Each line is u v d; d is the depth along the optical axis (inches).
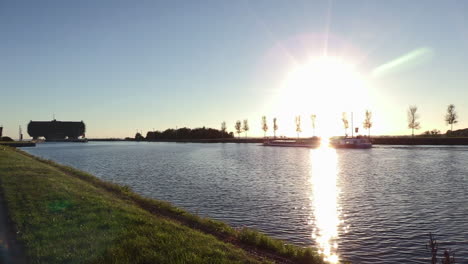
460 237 643.5
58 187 781.3
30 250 370.6
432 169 1802.4
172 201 1002.7
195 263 353.1
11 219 494.9
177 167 2124.8
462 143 4266.7
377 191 1159.6
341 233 678.5
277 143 5940.0
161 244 405.7
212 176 1627.7
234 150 4549.7
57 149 5753.0
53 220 491.2
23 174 997.8
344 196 1071.6
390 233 673.0
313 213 845.2
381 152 3425.2
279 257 456.4
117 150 5113.2
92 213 537.0
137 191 1188.5
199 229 584.4
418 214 824.3
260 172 1793.8
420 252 566.9
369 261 530.3
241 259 393.7
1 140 7052.2
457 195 1063.6
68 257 354.0
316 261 442.3
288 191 1175.6
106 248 381.7
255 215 828.0
